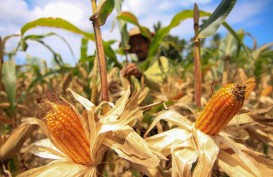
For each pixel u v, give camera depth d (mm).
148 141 370
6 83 574
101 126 329
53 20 523
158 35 852
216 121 344
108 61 764
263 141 453
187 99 705
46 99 355
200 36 427
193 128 364
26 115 743
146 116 512
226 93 333
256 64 921
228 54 769
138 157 313
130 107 344
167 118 387
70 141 317
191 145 351
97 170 353
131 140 323
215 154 331
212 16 425
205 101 560
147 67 863
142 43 1012
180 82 1005
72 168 332
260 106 759
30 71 1200
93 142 322
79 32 592
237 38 611
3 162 381
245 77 601
